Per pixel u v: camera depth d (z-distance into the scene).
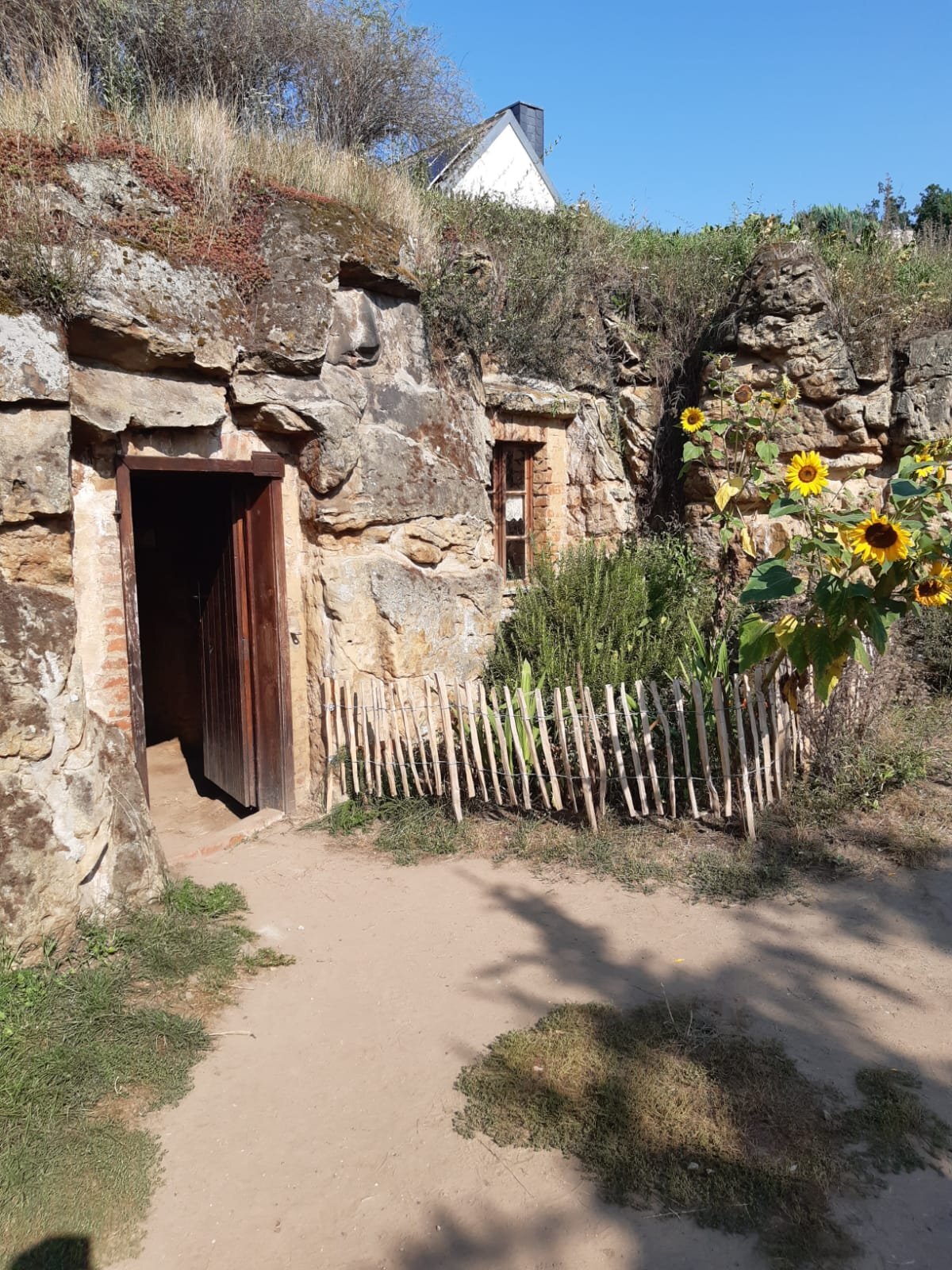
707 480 8.04
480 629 6.83
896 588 4.65
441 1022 3.67
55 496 4.00
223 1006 3.83
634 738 5.23
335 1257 2.59
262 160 5.89
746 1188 2.74
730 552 7.92
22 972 3.64
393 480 6.05
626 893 4.68
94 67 8.48
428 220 6.83
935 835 5.08
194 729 8.45
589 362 8.67
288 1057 3.49
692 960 4.03
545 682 6.27
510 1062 3.35
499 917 4.52
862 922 4.29
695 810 5.21
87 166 4.49
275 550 5.83
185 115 5.47
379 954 4.22
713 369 7.97
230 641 6.23
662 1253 2.55
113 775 4.58
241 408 5.47
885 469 8.05
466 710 5.73
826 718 5.55
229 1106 3.23
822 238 9.53
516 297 8.06
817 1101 3.10
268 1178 2.89
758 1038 3.44
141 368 4.83
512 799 5.48
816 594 4.16
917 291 8.41
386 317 6.08
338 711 5.95
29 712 3.80
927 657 7.33
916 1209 2.67
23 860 3.75
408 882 4.96
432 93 11.02
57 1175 2.86
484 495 6.90
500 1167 2.89
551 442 8.45
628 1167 2.84
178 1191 2.85
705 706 5.49
